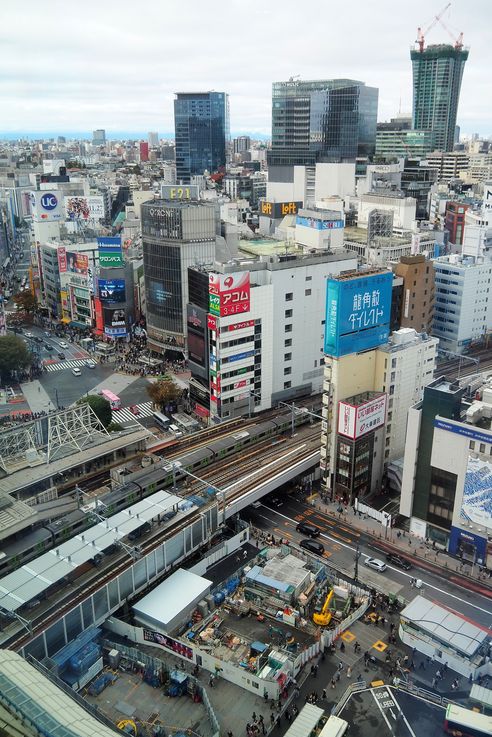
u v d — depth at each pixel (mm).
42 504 123312
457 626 99062
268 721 87375
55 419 145125
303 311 175875
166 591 108062
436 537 127312
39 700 77375
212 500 127125
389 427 147250
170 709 89312
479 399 128875
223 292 153875
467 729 83312
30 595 93938
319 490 148750
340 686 93062
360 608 107000
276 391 177625
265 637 102625
